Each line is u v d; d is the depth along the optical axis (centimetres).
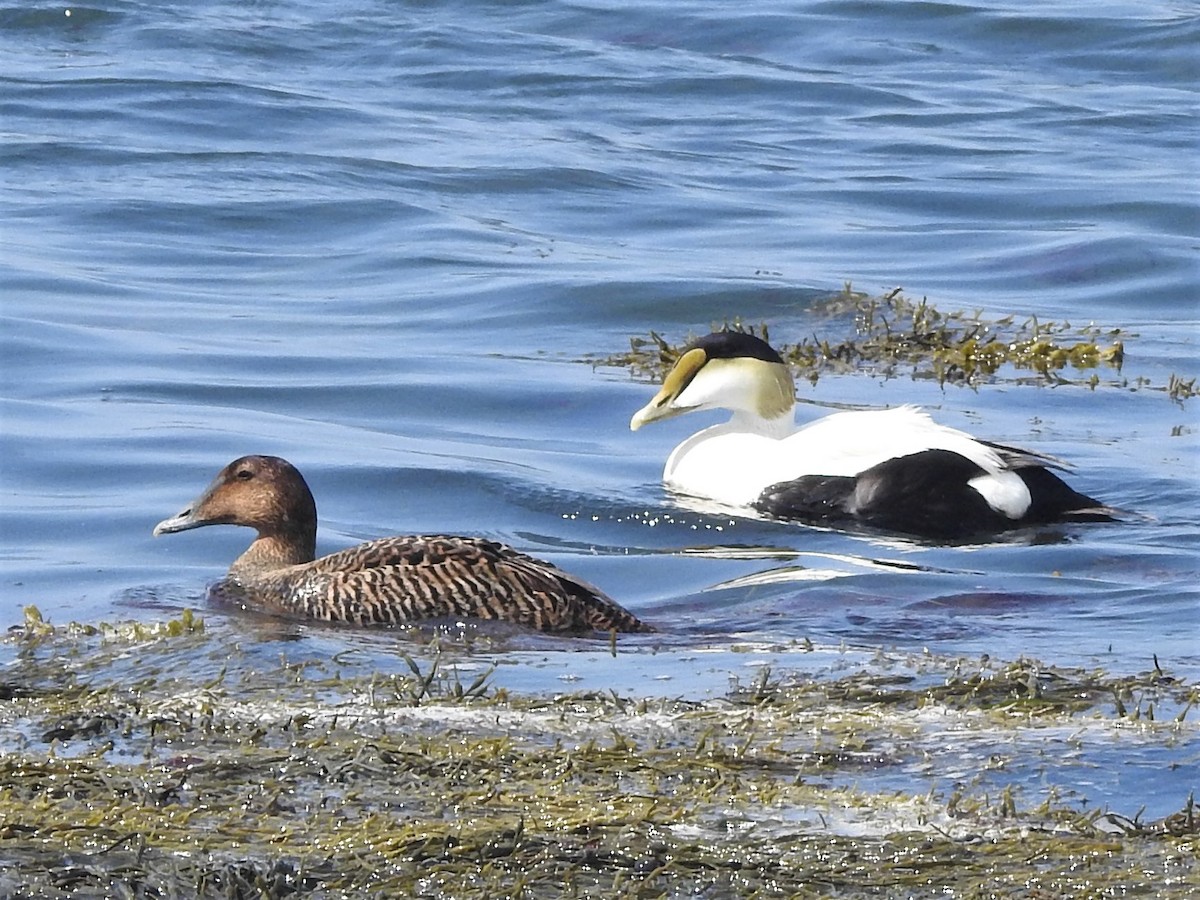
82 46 3906
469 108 3566
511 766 908
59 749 941
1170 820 847
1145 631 1191
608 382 1941
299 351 2041
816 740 955
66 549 1387
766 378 1642
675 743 951
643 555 1422
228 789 877
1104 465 1656
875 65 4000
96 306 2208
